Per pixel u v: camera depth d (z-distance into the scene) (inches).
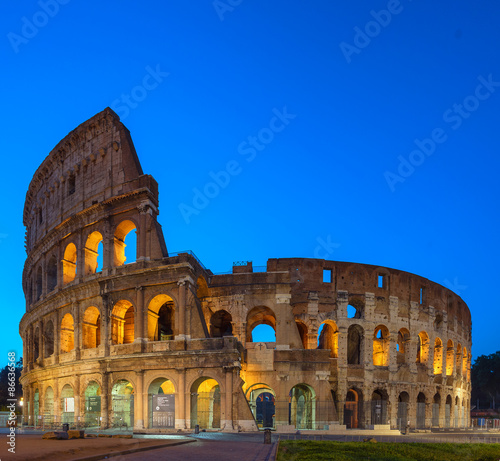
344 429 2623.0
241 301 2977.4
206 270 3041.3
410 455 1752.0
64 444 1438.2
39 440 1631.4
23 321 3855.8
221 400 2461.9
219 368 2497.5
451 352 3961.6
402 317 3432.6
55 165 3531.0
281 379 2829.7
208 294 3031.5
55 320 3189.0
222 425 2432.3
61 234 3238.2
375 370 3213.6
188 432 2365.9
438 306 3764.8
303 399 3447.3
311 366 2844.5
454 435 2704.2
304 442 1929.1
